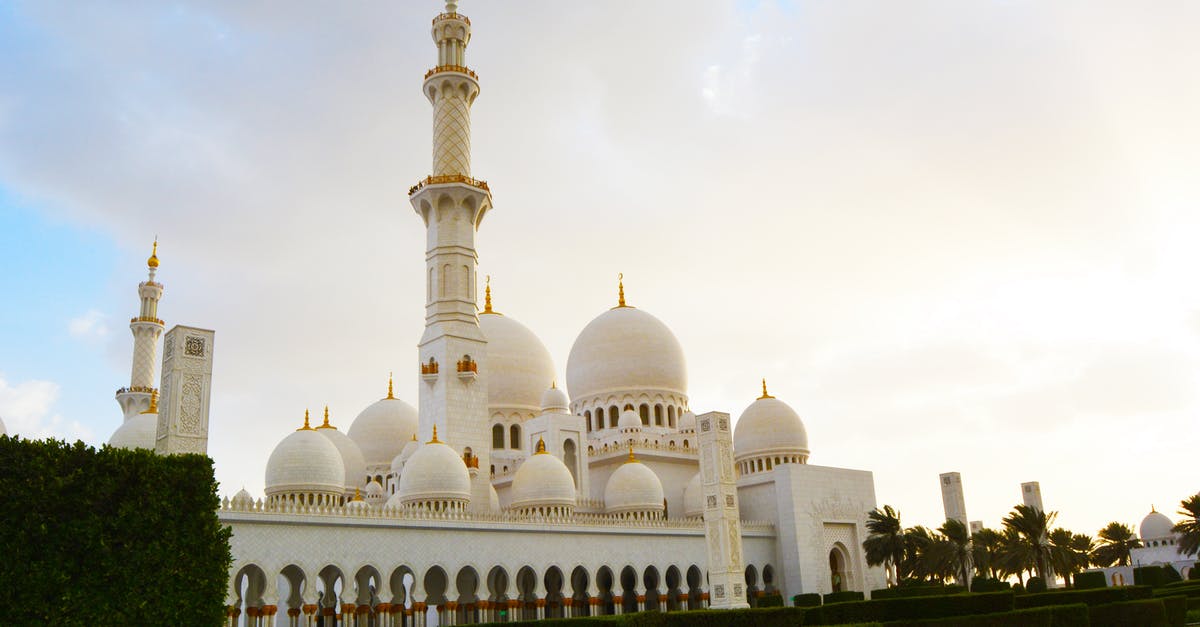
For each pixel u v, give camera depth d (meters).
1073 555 99.06
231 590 67.12
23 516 36.28
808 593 104.69
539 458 98.00
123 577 37.75
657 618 51.38
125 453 39.72
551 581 98.31
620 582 95.38
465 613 89.94
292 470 83.94
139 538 38.81
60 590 36.16
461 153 100.12
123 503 38.47
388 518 76.69
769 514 114.38
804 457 123.88
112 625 36.97
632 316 130.00
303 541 71.44
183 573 39.59
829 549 114.38
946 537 100.00
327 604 81.00
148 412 83.25
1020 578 103.12
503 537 84.81
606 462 116.81
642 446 116.00
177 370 53.47
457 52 103.00
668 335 129.88
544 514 94.12
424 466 85.94
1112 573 137.25
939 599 61.72
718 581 84.25
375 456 115.06
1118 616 60.38
